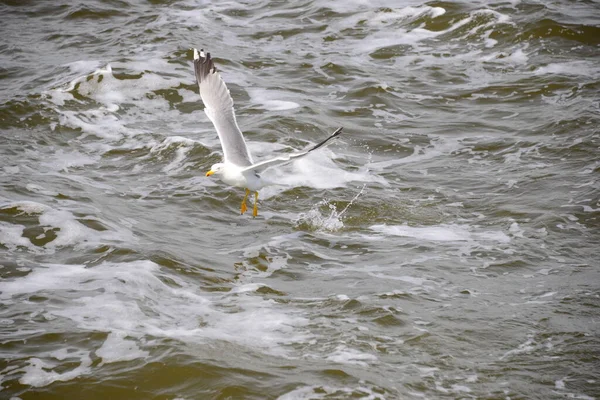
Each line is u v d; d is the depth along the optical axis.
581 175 16.39
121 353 10.11
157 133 18.70
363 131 18.94
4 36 25.11
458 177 16.69
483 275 12.87
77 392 9.40
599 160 16.95
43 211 14.12
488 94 21.02
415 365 10.21
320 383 9.66
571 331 11.12
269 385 9.58
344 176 16.69
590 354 10.55
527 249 13.73
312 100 20.61
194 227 14.55
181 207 15.30
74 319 10.88
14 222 13.72
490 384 9.87
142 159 17.41
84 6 27.44
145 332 10.62
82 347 10.23
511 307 11.80
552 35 23.94
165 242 13.65
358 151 18.00
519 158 17.42
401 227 14.75
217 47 24.05
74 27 26.00
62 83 20.81
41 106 19.53
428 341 10.78
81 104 20.06
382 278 12.70
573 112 19.36
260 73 22.42
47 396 9.33
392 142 18.42
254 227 14.68
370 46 24.45
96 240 13.37
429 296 12.10
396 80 22.02
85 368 9.80
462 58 23.41
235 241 14.11
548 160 17.23
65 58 23.06
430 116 19.94
